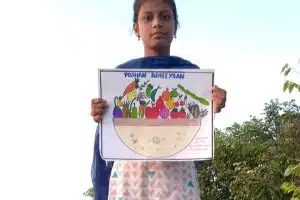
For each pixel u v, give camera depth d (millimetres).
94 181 3326
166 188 3135
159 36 3277
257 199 18750
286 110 24969
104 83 3168
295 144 18391
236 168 20266
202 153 3139
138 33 3434
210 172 22719
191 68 3252
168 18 3305
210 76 3197
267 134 24812
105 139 3135
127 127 3158
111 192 3184
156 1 3289
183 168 3199
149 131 3162
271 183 18531
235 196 19453
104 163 3285
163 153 3139
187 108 3182
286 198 18766
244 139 23641
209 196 22469
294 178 8156
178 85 3193
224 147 22406
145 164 3170
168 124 3170
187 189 3176
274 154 19094
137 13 3377
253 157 22062
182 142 3156
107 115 3154
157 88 3189
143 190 3146
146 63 3264
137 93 3180
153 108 3178
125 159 3123
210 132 3154
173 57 3283
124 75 3180
